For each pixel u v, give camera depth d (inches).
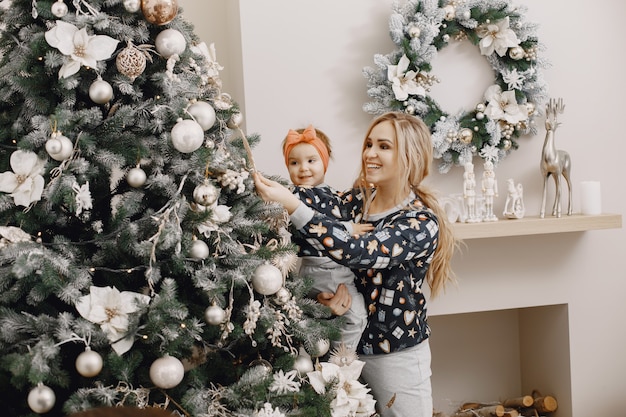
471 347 131.3
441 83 112.8
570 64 117.9
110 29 65.1
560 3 117.0
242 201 74.2
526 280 118.3
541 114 115.0
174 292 62.6
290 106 108.4
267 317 67.8
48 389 56.3
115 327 59.8
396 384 85.9
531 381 130.8
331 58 109.7
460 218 109.9
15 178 62.7
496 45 111.8
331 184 110.3
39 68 64.2
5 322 58.4
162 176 66.1
